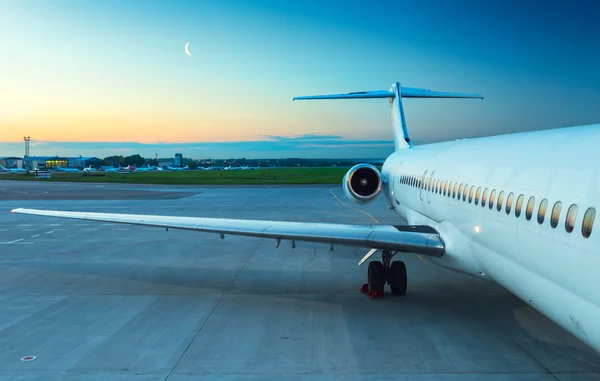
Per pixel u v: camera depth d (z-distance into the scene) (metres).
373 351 7.70
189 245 16.95
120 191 44.41
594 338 5.23
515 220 6.54
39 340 8.23
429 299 10.38
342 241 9.56
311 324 8.94
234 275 12.71
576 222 5.18
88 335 8.45
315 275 12.65
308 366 7.17
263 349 7.80
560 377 6.79
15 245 17.12
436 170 11.03
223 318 9.30
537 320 9.05
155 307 10.02
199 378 6.82
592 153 5.45
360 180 14.37
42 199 35.50
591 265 4.93
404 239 9.52
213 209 28.44
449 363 7.25
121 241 17.83
